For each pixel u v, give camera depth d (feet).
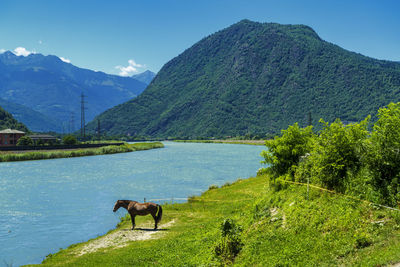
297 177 51.78
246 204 76.54
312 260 29.76
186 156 327.47
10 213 99.66
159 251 48.96
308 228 36.40
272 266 31.42
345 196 37.40
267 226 42.96
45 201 117.08
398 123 33.32
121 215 95.04
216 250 40.55
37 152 314.96
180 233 61.00
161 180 162.20
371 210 32.71
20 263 58.49
